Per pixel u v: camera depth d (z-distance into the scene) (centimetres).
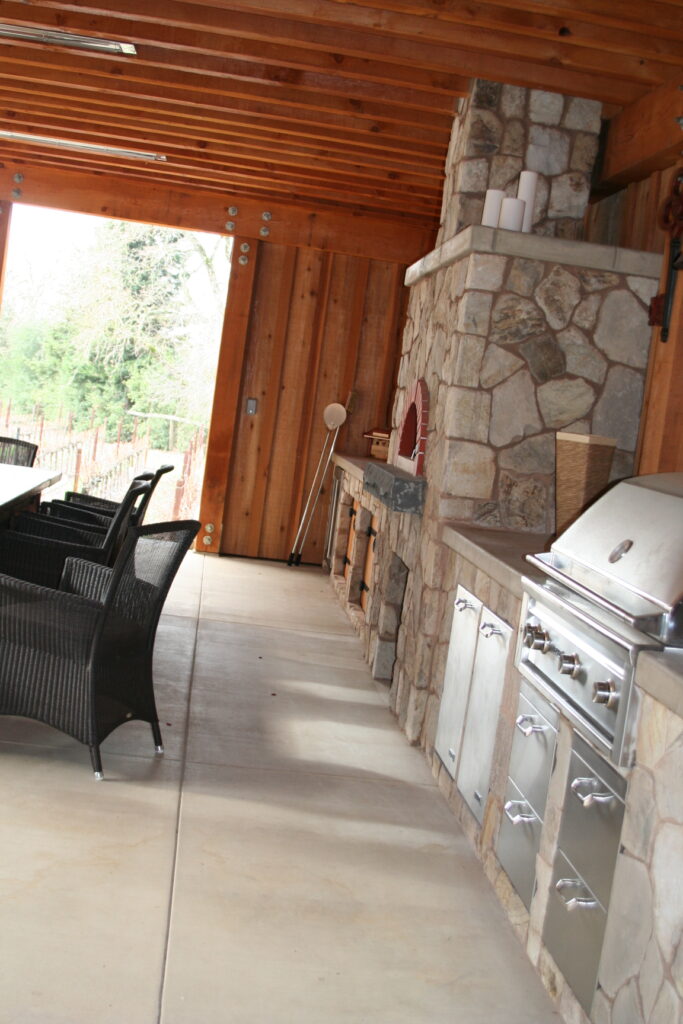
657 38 398
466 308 411
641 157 443
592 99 467
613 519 272
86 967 235
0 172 782
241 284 811
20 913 253
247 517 846
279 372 830
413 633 457
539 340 417
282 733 426
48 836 297
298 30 430
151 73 527
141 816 322
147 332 1667
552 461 422
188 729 412
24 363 1645
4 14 454
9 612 336
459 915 291
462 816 354
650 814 208
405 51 437
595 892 231
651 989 197
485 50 421
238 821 330
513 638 315
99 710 344
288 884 293
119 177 787
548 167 469
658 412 411
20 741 367
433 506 437
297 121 561
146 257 1662
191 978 238
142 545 354
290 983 243
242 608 658
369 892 296
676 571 226
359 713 471
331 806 355
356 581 683
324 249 809
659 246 445
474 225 415
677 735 200
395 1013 238
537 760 280
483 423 417
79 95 591
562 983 247
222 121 586
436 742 402
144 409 1669
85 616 331
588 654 245
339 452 830
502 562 325
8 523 471
